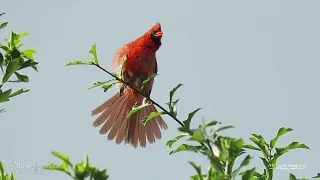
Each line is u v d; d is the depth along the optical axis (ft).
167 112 22.00
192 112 18.97
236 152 15.34
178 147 21.13
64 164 14.16
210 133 15.58
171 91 22.13
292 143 22.18
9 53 22.77
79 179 13.87
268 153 22.58
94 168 13.99
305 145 22.12
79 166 14.03
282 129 22.58
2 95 20.71
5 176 17.71
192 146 17.65
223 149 15.35
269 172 21.98
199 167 14.94
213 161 14.80
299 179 21.40
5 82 21.39
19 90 21.09
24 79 21.86
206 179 15.02
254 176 22.08
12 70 21.30
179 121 21.77
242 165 15.19
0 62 21.62
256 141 22.74
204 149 17.54
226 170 15.31
